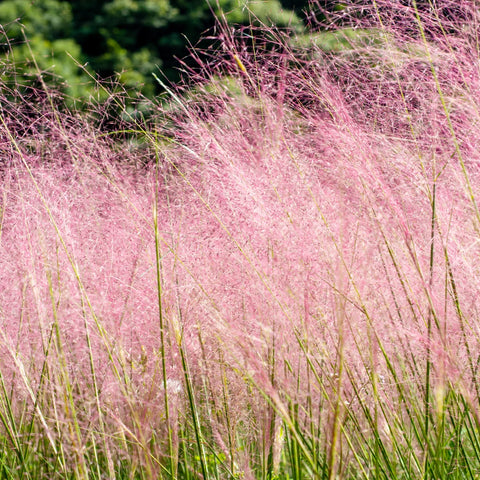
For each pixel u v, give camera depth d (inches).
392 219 93.6
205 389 95.2
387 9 118.1
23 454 99.1
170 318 91.6
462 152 104.6
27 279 102.8
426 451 85.6
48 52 323.3
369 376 88.0
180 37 374.3
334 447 71.6
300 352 90.6
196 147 114.3
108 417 93.7
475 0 109.8
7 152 124.1
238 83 116.2
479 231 95.3
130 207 112.1
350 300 85.1
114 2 376.2
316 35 121.4
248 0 130.8
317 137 109.7
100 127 134.5
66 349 97.7
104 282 100.6
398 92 112.4
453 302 90.4
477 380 86.2
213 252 97.7
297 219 93.4
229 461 96.6
